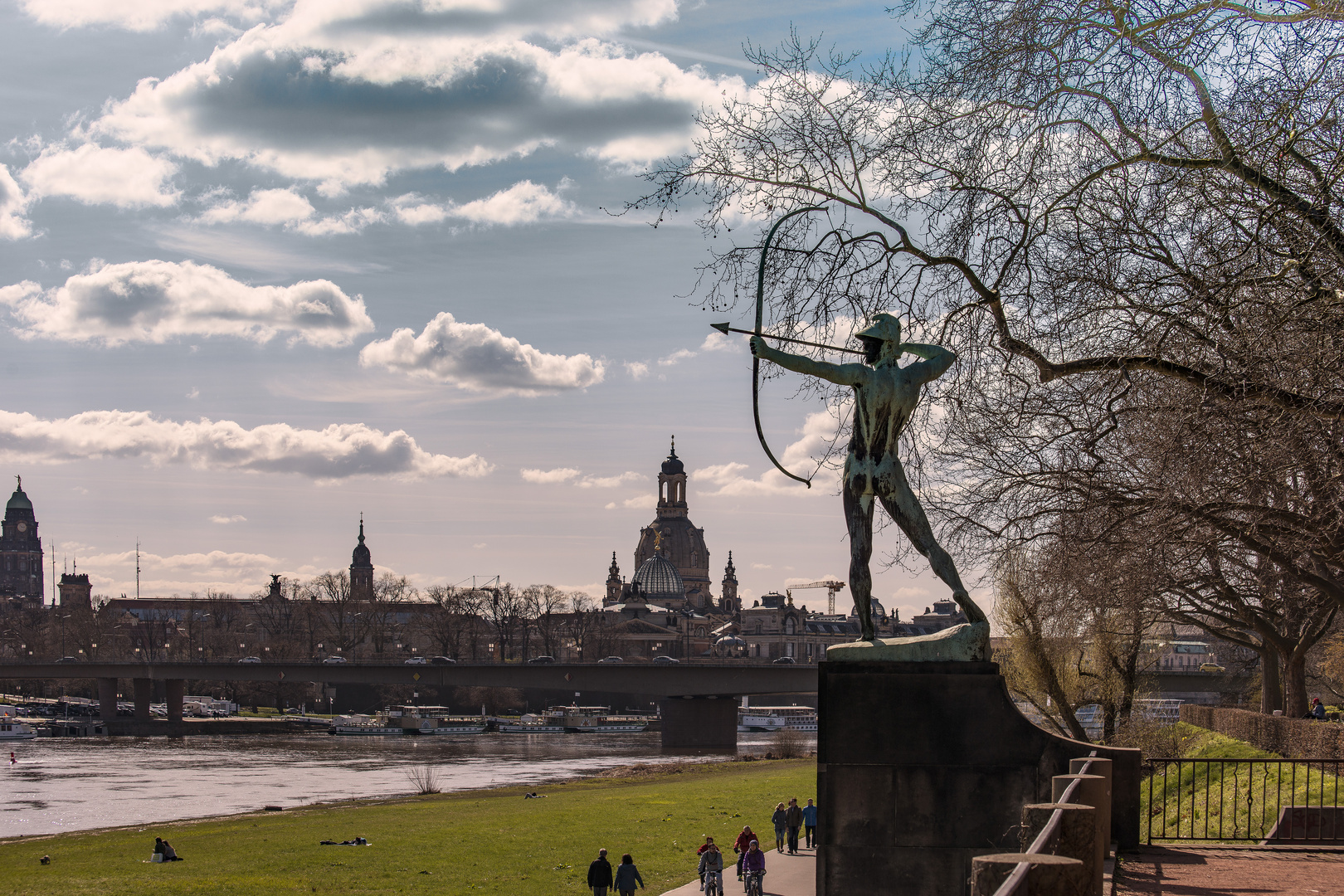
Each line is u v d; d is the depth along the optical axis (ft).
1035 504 101.14
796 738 640.99
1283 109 69.87
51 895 159.43
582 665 580.30
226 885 165.07
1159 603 137.90
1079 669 176.04
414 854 189.67
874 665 58.34
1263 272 73.87
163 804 312.09
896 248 84.48
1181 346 77.36
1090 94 76.54
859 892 57.47
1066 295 79.66
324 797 325.62
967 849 57.00
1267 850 65.57
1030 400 91.09
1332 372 71.26
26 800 322.75
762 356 58.34
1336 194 72.33
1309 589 122.42
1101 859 47.67
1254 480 80.38
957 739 57.47
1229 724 177.68
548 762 458.50
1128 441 89.35
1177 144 76.23
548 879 163.73
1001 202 81.10
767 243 60.95
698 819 225.15
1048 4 75.61
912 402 58.18
